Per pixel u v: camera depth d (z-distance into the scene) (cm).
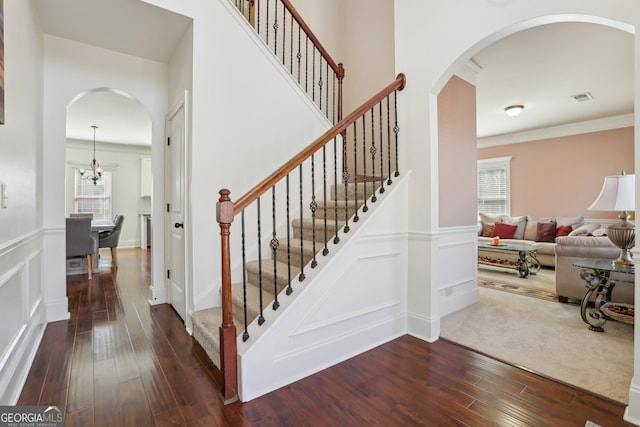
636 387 155
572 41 315
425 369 206
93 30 277
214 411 163
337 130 228
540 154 651
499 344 244
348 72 436
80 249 444
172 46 305
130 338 249
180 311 294
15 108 188
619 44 321
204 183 266
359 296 233
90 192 749
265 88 302
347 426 153
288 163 204
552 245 536
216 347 203
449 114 316
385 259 251
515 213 688
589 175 588
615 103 495
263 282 257
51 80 285
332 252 221
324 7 435
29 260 219
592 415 161
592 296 311
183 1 255
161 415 159
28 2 220
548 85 425
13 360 175
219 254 276
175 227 300
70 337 251
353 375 199
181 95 283
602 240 324
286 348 192
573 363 213
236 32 284
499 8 210
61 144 289
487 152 733
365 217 240
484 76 396
